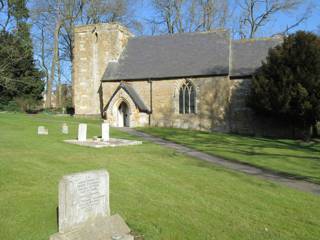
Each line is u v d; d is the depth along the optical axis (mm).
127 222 7578
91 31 40031
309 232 7547
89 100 40156
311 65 26594
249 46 35344
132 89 35500
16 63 41594
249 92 31078
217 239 7035
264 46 34750
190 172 12508
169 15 50594
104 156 14844
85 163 12953
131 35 42062
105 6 49688
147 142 21297
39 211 7934
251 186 11016
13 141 18094
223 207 8836
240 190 10438
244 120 32312
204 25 49875
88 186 7008
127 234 7008
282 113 27719
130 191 9680
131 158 14727
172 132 28625
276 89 27125
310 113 26781
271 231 7504
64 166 12188
